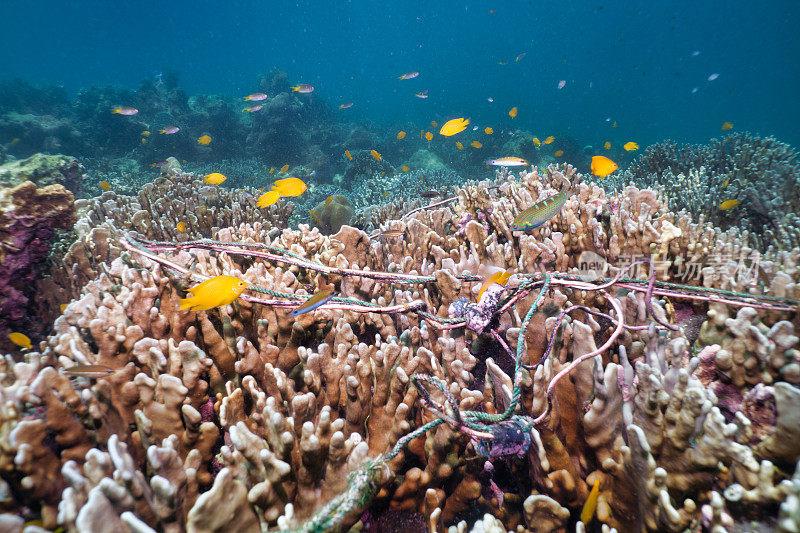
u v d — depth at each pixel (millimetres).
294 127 22797
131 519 1036
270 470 1396
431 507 1618
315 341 2309
